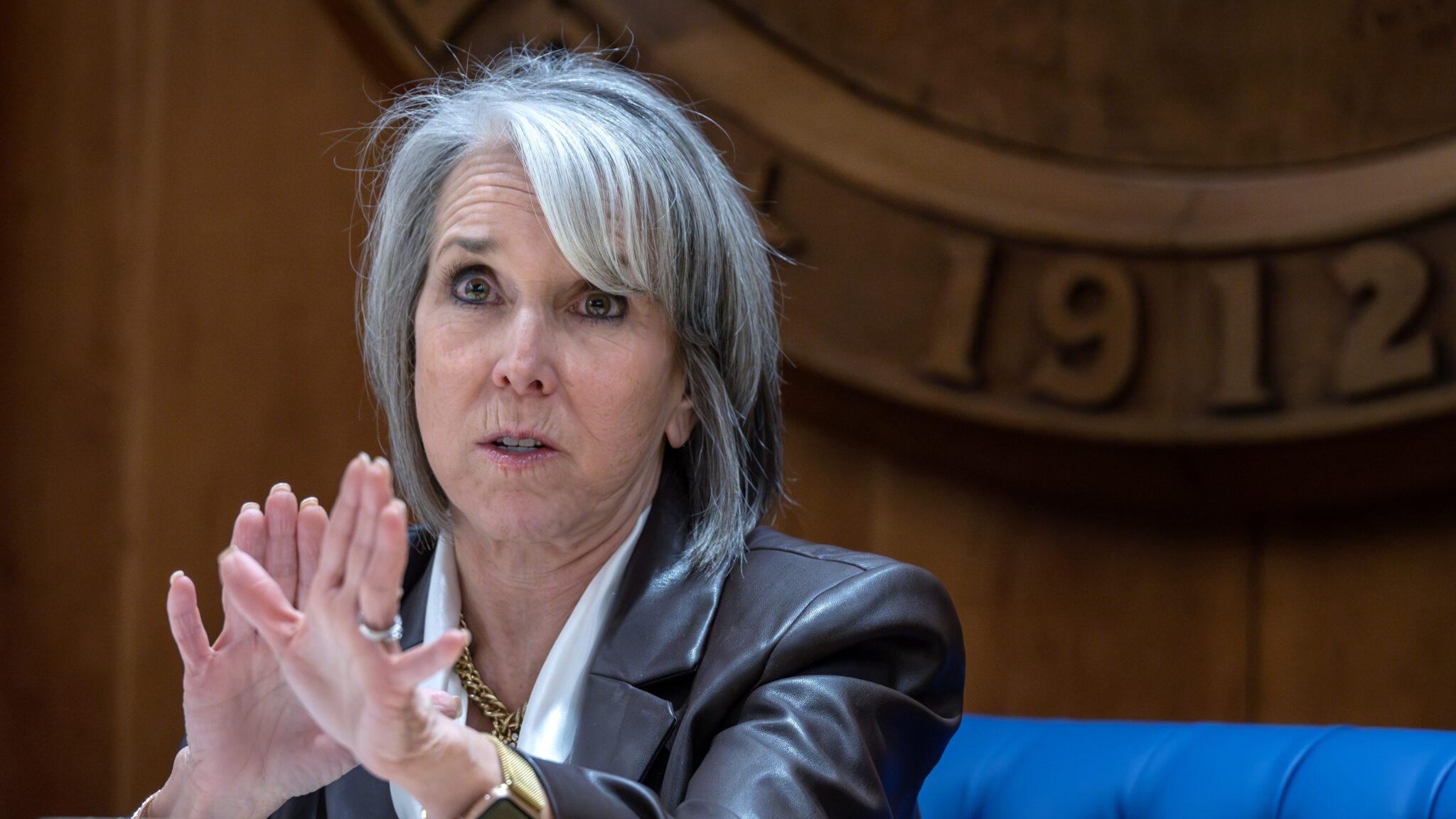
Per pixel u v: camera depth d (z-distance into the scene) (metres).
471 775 4.05
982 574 11.02
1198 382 10.16
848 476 11.16
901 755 5.42
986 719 8.10
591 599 5.87
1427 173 9.75
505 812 4.02
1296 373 9.98
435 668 3.89
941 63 10.82
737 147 10.68
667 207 5.77
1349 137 10.18
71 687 10.91
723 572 5.90
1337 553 10.47
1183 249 10.17
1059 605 10.94
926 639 5.53
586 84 6.14
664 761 5.38
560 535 5.77
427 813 4.07
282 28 11.28
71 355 11.12
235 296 11.19
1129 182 10.46
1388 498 10.12
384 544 3.85
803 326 10.63
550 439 5.55
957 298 10.42
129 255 11.16
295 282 11.19
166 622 10.94
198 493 11.05
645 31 10.70
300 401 11.12
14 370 11.11
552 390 5.54
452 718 4.96
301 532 4.94
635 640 5.68
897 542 11.10
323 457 11.10
